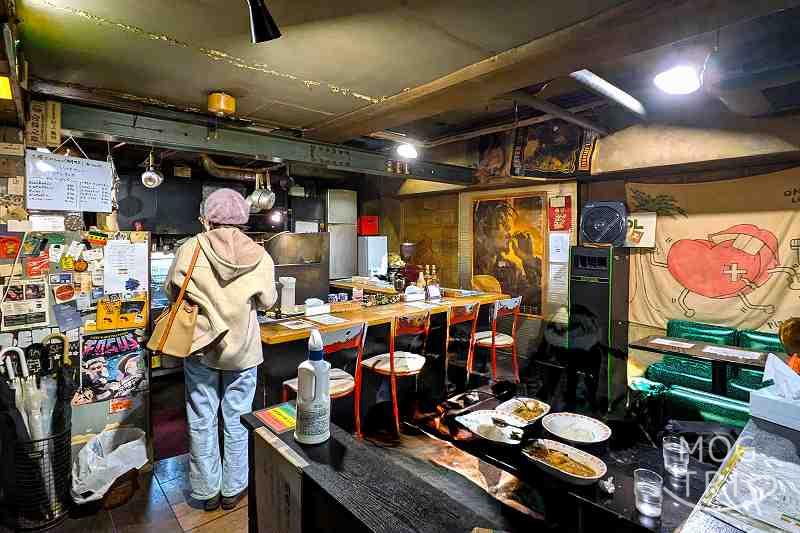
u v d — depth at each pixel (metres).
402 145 4.21
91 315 2.52
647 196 4.30
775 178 3.58
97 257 2.53
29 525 2.15
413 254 6.73
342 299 3.73
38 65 2.18
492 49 2.08
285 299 3.17
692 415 3.11
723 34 2.42
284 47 2.03
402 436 3.18
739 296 3.78
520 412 2.21
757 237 3.68
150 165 3.95
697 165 3.72
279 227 6.26
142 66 2.22
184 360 2.34
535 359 5.04
